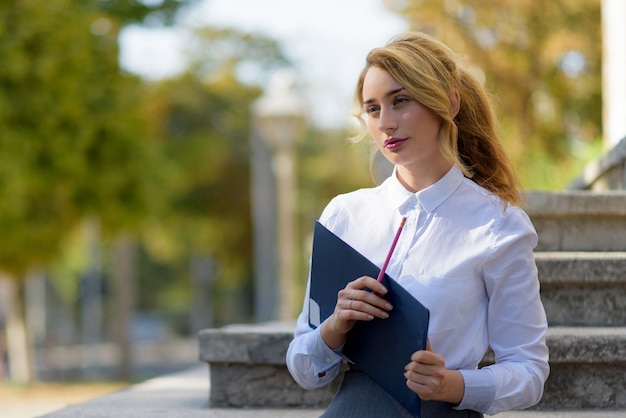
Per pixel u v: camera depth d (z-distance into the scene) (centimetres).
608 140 813
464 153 296
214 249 3762
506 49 1395
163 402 469
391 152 276
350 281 272
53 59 1622
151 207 1884
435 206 279
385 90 272
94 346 4347
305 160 3058
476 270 272
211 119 3406
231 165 3450
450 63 282
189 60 3391
